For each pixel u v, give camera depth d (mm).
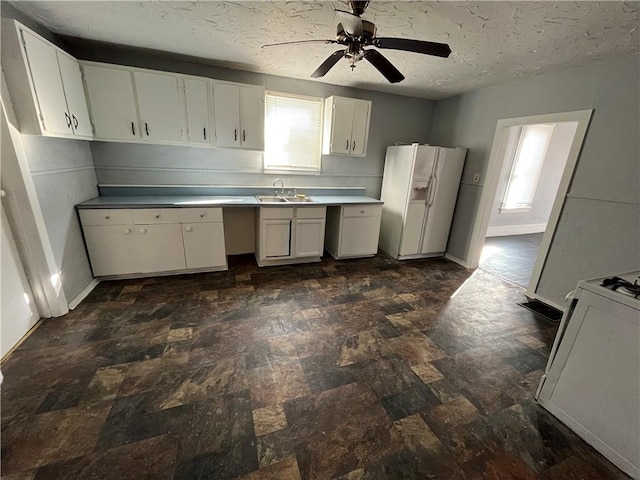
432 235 4082
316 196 4078
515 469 1343
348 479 1260
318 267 3648
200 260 3193
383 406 1646
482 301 2945
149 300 2643
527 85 3035
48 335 2109
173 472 1250
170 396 1634
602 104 2408
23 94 1888
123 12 1971
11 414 1481
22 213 2023
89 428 1425
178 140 2959
